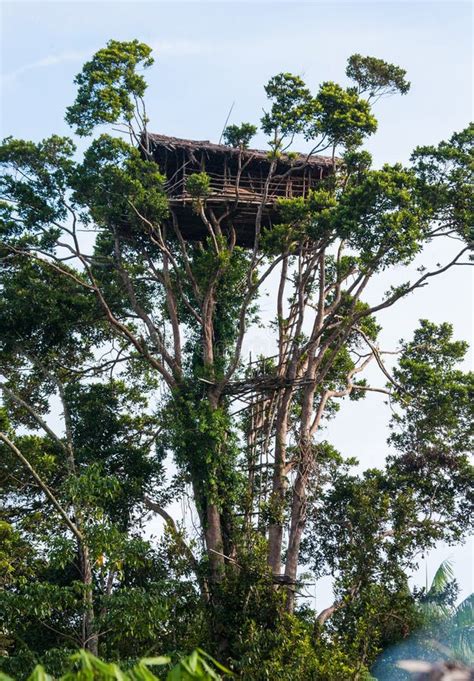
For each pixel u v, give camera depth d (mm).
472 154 36094
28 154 36781
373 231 33875
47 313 38250
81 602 28031
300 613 34938
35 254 37719
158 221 37094
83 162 36125
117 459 38125
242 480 35531
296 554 35969
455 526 38469
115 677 9938
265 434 38312
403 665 9328
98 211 36312
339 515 37906
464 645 31125
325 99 37188
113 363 40281
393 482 38875
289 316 39375
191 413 35375
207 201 38125
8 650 32531
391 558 34938
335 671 29172
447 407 39688
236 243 40938
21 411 40094
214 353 38625
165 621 30844
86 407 38531
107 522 29375
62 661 25641
